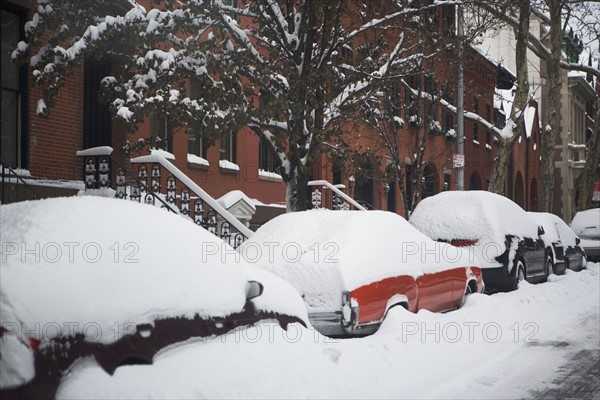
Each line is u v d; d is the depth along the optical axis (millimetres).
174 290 5980
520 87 24672
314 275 9117
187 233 6484
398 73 16062
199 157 18562
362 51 14023
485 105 39406
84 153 13086
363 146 22484
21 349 4914
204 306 6188
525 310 12953
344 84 13359
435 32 19172
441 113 30750
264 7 13125
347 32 13852
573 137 58000
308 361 7082
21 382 4867
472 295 12086
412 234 10891
